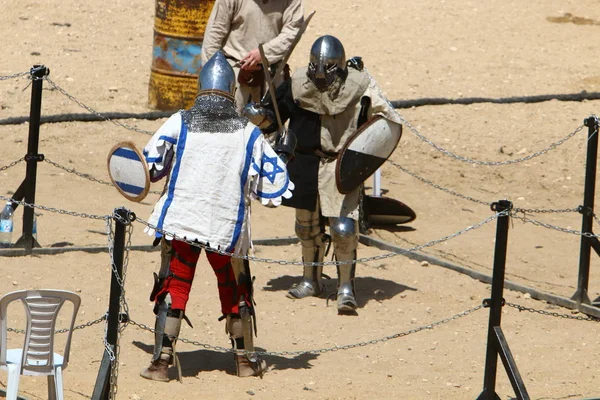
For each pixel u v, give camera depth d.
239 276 24.92
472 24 68.31
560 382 25.80
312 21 66.56
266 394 23.97
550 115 53.53
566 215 42.25
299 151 29.61
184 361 26.06
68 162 43.88
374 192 39.28
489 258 36.31
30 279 30.88
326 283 33.09
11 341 26.14
